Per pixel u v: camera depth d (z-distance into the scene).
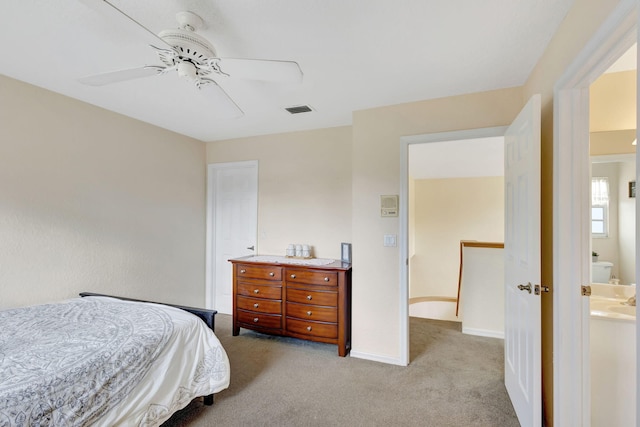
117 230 3.00
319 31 1.70
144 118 3.18
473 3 1.48
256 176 3.86
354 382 2.43
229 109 2.12
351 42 1.81
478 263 3.46
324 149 3.53
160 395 1.68
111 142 2.96
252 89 2.47
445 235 6.99
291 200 3.69
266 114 3.05
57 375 1.30
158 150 3.45
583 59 1.31
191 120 3.24
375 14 1.56
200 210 4.04
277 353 2.97
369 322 2.85
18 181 2.32
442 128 2.61
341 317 2.91
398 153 2.76
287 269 3.15
